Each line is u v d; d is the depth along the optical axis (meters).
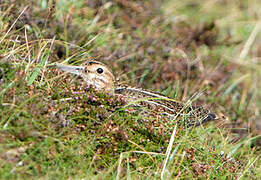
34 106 8.12
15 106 7.95
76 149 7.93
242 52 15.83
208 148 9.66
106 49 12.84
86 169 7.81
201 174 8.88
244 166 9.78
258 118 12.84
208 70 14.19
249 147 10.85
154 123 9.51
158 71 12.86
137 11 15.48
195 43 15.22
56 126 8.12
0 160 7.12
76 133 8.28
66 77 10.12
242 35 16.86
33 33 11.23
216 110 12.32
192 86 13.11
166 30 15.07
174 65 13.26
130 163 8.51
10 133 7.59
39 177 7.22
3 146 7.32
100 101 9.14
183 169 8.65
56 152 7.75
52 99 8.83
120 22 14.57
